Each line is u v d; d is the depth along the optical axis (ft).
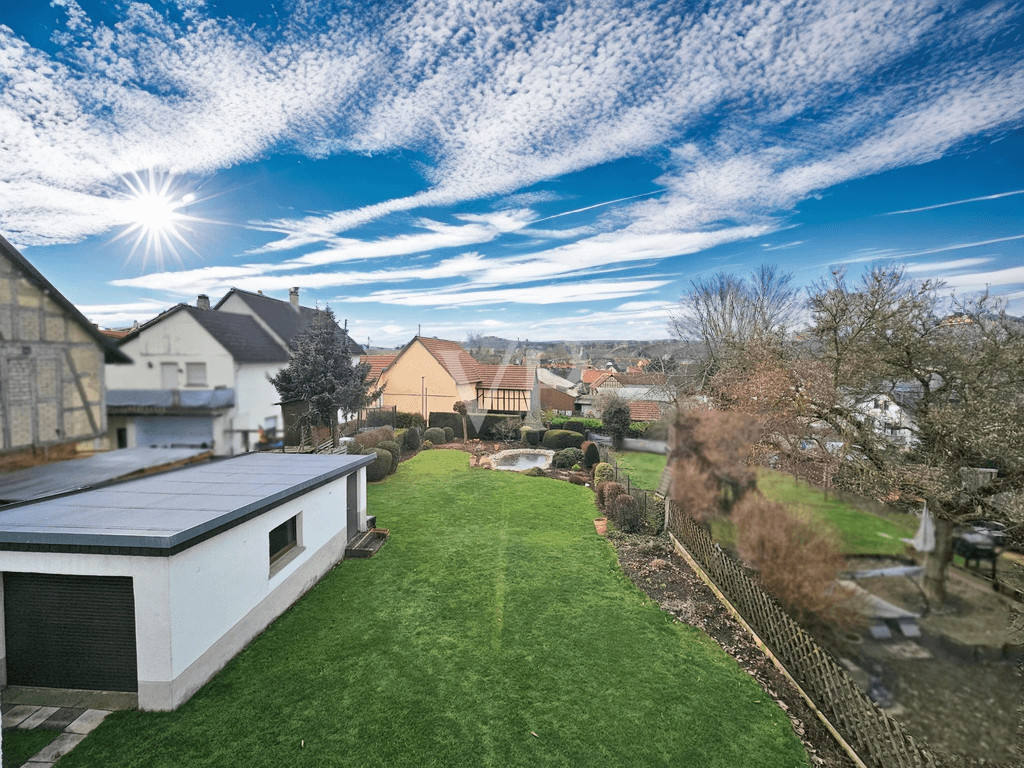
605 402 68.49
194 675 18.04
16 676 17.93
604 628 22.95
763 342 32.48
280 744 15.87
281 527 25.08
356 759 15.40
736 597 23.70
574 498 47.42
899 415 29.09
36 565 17.03
